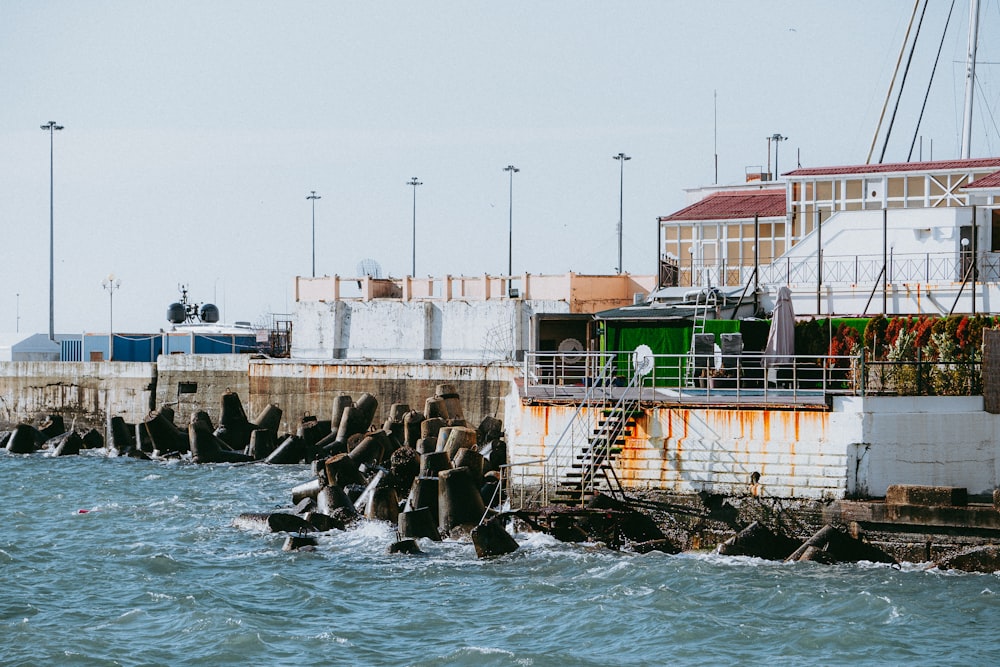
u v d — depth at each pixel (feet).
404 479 324.19
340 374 463.42
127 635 216.95
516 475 269.85
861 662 195.21
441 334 477.77
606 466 261.44
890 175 410.72
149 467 425.28
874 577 237.04
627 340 320.29
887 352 308.81
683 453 257.75
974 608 218.79
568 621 216.95
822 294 351.67
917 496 241.35
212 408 492.95
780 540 251.80
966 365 271.49
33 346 653.71
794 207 426.51
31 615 230.48
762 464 252.83
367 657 202.18
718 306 330.75
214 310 647.15
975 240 327.47
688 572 241.35
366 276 492.95
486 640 208.33
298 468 418.31
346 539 281.13
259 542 285.43
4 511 342.44
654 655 199.31
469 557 260.62
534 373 329.11
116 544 290.97
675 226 455.63
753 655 199.11
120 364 514.27
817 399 259.39
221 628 216.95
